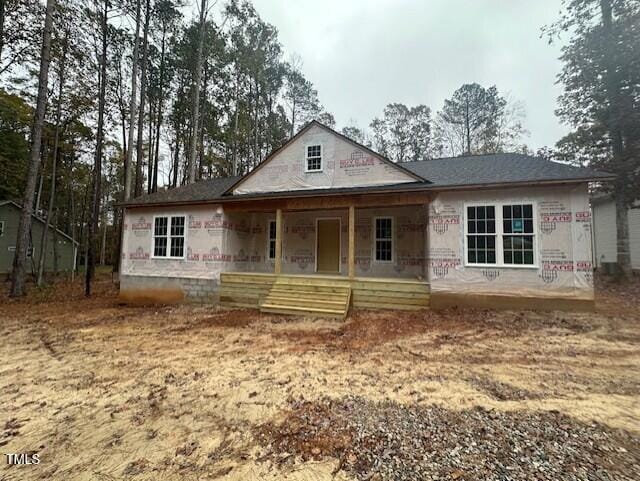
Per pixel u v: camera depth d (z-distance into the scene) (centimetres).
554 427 293
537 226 763
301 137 1112
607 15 1177
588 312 722
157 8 1667
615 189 1198
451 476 231
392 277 1145
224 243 1066
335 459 258
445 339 596
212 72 2158
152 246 1130
